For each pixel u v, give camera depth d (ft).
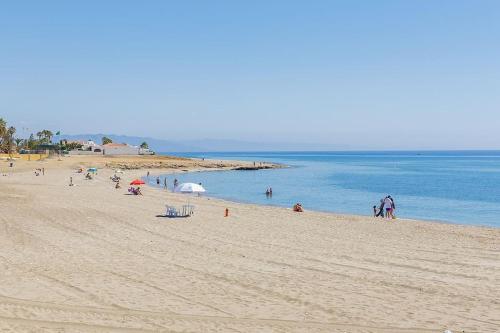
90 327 37.60
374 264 65.26
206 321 39.88
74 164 393.70
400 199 210.18
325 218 122.62
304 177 368.68
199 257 67.97
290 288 51.01
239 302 45.55
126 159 515.91
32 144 620.08
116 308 42.88
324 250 75.87
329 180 334.65
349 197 216.13
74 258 65.16
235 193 232.12
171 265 61.93
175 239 84.38
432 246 81.35
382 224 112.37
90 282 51.83
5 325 37.29
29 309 41.70
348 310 43.65
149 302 44.98
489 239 90.58
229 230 97.25
